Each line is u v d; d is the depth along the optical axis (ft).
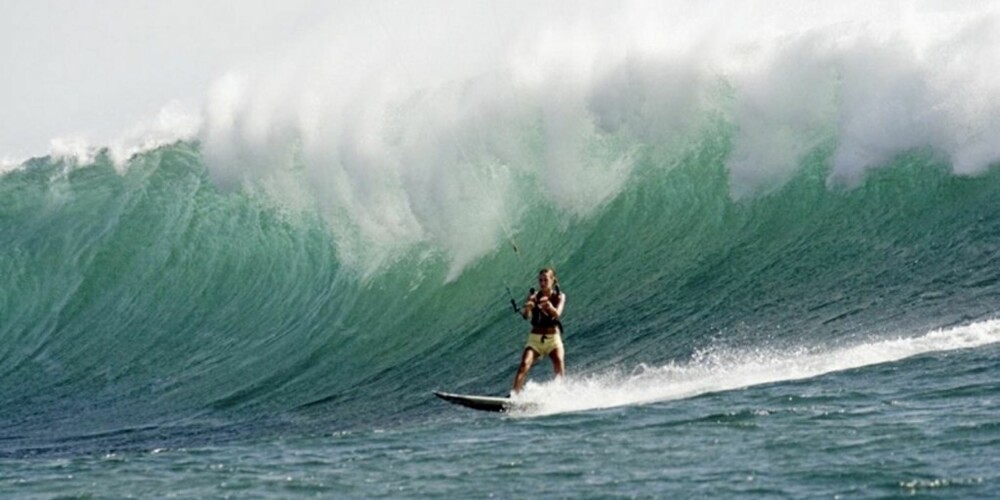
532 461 139.13
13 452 199.93
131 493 141.18
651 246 238.68
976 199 216.54
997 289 192.95
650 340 205.36
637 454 137.28
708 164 243.81
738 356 187.42
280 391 224.33
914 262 208.95
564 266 243.81
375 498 129.08
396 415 189.37
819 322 196.03
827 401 152.66
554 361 180.24
